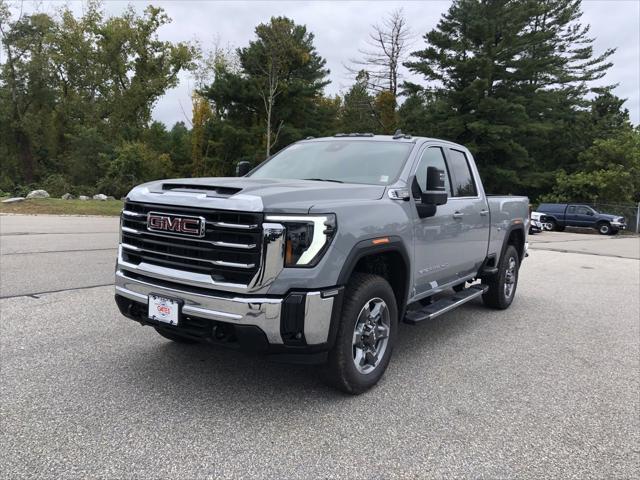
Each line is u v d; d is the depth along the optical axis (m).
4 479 2.70
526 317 6.92
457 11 38.44
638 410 3.92
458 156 5.96
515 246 7.62
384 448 3.19
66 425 3.31
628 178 35.38
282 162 5.32
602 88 51.81
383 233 3.95
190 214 3.52
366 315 3.99
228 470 2.88
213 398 3.81
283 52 36.31
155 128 51.12
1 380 3.98
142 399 3.75
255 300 3.29
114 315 5.89
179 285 3.61
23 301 6.37
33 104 47.94
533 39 40.03
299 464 2.97
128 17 47.41
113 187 34.97
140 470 2.84
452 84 39.62
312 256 3.38
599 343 5.73
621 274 11.55
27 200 25.48
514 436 3.43
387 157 4.85
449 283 5.58
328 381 3.85
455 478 2.90
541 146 43.34
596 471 3.03
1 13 45.22
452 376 4.50
